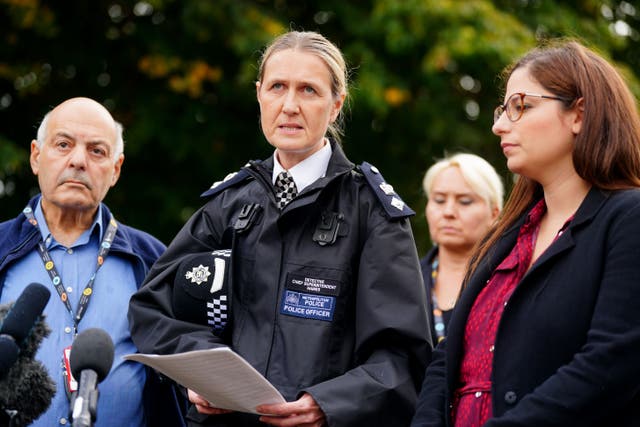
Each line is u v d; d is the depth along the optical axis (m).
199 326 4.84
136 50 12.38
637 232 3.73
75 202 5.48
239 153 12.43
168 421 5.46
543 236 4.13
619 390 3.61
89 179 5.51
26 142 12.45
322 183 4.82
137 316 4.93
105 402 5.25
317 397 4.41
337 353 4.68
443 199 6.61
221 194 5.18
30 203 5.74
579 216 3.90
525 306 3.91
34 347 3.78
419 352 4.65
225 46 12.12
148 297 4.96
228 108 12.47
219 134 12.20
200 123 12.23
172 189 12.24
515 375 3.86
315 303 4.71
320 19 12.54
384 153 12.86
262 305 4.75
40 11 11.81
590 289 3.77
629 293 3.67
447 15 11.45
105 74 12.48
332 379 4.55
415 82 12.30
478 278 4.25
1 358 3.56
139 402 5.37
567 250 3.87
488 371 4.05
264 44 11.45
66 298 5.41
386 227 4.81
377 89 11.52
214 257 4.89
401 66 12.22
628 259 3.71
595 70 4.04
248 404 4.40
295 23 12.55
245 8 11.81
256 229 4.90
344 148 12.77
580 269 3.81
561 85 4.04
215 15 11.70
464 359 4.18
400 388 4.56
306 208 4.83
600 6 13.53
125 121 12.24
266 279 4.77
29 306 3.66
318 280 4.74
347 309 4.76
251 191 5.07
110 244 5.61
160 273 5.04
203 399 4.69
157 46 12.02
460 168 6.62
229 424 4.75
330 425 4.38
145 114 12.02
